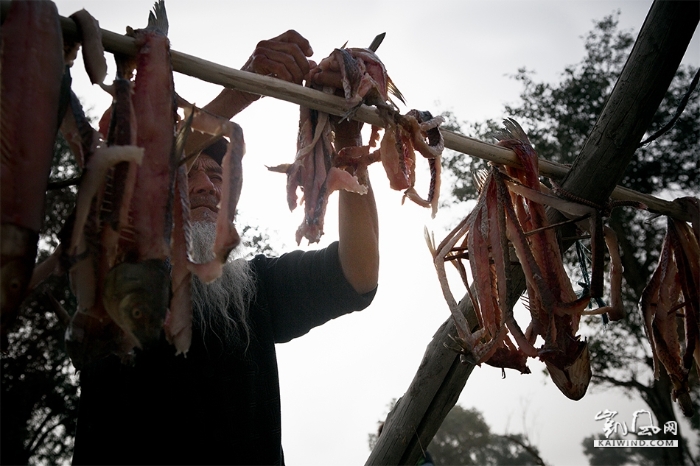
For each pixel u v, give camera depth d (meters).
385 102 2.54
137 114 2.09
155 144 2.08
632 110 2.79
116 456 2.23
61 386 7.79
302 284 2.78
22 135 1.88
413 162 2.63
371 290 2.85
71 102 2.03
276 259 2.91
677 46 2.71
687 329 3.17
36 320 7.61
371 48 2.73
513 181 2.91
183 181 2.17
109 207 1.93
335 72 2.52
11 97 1.90
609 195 2.96
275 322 2.78
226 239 2.01
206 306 2.53
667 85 2.77
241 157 2.14
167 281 1.97
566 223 2.89
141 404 2.29
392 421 3.34
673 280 3.24
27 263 1.82
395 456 3.28
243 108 2.60
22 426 7.46
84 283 1.93
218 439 2.32
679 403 3.12
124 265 1.91
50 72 1.96
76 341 1.95
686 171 10.66
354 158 2.63
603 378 11.39
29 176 1.87
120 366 2.32
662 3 2.71
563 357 2.73
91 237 1.91
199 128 2.20
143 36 2.19
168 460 2.24
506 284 2.78
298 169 2.49
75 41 2.11
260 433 2.43
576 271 10.31
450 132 2.82
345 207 2.77
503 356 2.83
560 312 2.75
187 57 2.25
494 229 2.85
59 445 7.84
